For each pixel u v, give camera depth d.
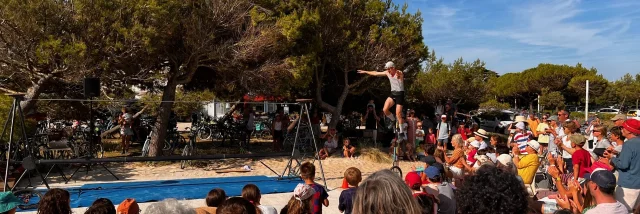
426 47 19.48
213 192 5.09
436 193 5.08
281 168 13.88
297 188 5.39
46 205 3.92
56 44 10.64
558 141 9.38
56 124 18.59
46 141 13.30
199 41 13.02
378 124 19.06
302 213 5.35
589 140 9.87
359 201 2.55
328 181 11.84
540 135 13.38
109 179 11.56
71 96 15.95
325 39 16.98
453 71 30.92
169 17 12.01
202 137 21.44
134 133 18.19
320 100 19.00
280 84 15.02
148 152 14.80
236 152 17.05
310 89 20.03
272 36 13.60
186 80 14.67
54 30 11.16
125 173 12.45
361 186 2.61
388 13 19.19
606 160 7.02
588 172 5.89
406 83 21.39
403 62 18.42
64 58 11.02
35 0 10.48
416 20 19.33
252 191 5.18
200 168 13.54
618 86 56.16
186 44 13.26
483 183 2.66
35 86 12.10
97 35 11.42
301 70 14.54
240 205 3.69
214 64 14.38
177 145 16.84
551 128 12.16
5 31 10.90
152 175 12.28
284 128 18.42
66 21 11.27
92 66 11.66
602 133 8.35
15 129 11.45
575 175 7.22
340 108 19.19
